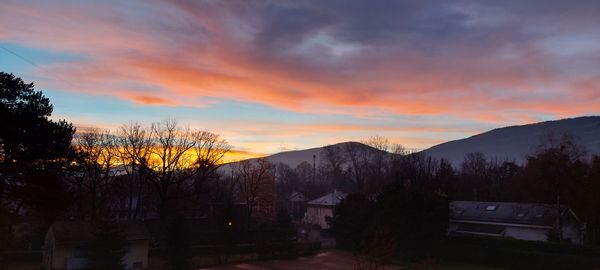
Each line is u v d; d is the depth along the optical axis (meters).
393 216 49.75
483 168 107.44
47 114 31.27
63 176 34.06
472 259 49.38
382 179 88.62
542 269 43.84
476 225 60.28
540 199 59.31
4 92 29.17
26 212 49.88
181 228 44.25
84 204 60.88
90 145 56.12
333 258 51.78
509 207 60.38
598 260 40.47
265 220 72.81
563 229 55.00
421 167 82.56
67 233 39.72
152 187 64.75
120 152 59.09
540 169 56.75
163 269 43.25
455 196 75.19
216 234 56.72
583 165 56.19
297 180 152.12
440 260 47.75
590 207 53.38
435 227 50.03
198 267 44.88
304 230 75.44
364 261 36.94
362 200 59.44
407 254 48.81
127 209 70.38
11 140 28.55
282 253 51.34
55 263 38.59
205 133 82.88
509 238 50.31
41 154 29.69
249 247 54.16
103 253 38.22
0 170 28.67
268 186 88.50
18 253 44.66
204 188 71.06
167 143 59.09
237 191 103.00
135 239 42.56
